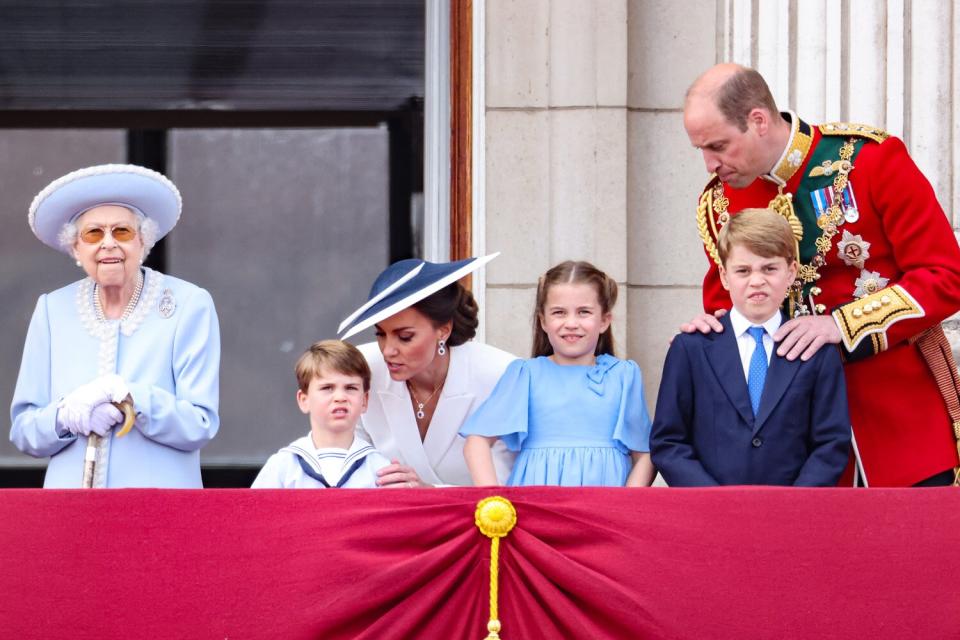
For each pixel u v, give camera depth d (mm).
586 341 16859
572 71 22656
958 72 20828
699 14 22938
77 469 16328
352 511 14062
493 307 22594
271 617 13844
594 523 14086
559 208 22578
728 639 13875
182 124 24422
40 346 16828
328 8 24359
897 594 13953
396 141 24312
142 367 16672
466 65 23375
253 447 24406
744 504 14102
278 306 24484
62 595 13852
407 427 17422
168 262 24438
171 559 13914
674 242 22828
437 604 13992
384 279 17109
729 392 15805
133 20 24375
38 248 24547
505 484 17188
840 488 14156
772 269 15852
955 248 16094
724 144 16078
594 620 13953
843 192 16234
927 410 16172
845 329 15820
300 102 24406
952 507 14086
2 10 24328
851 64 21219
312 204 24469
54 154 24391
